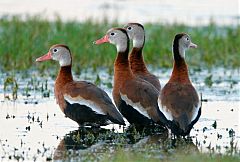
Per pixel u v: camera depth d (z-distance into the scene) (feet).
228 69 75.61
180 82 50.83
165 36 88.89
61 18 99.91
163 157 44.21
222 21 101.30
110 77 70.18
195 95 49.93
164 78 69.92
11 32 86.07
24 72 71.51
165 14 105.70
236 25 98.48
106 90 63.93
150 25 94.94
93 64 73.77
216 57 80.59
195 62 78.33
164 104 49.39
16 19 94.22
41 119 54.54
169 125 49.03
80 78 69.26
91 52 78.79
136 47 58.70
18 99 60.44
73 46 80.28
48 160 43.96
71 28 88.74
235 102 60.54
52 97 61.46
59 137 49.75
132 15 104.47
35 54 77.36
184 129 47.96
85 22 94.48
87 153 45.50
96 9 108.58
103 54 77.92
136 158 43.98
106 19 94.17
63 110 53.83
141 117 52.70
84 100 52.31
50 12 105.19
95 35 85.97
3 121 53.57
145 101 52.65
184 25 94.94
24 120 54.03
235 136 50.26
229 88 65.98
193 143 48.32
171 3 113.39
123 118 54.44
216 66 77.36
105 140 49.14
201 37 88.12
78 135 49.24
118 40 55.06
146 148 46.60
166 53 80.53
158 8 109.81
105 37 55.83
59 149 46.65
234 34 90.38
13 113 55.93
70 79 54.39
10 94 62.18
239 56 79.46
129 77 54.13
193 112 48.91
